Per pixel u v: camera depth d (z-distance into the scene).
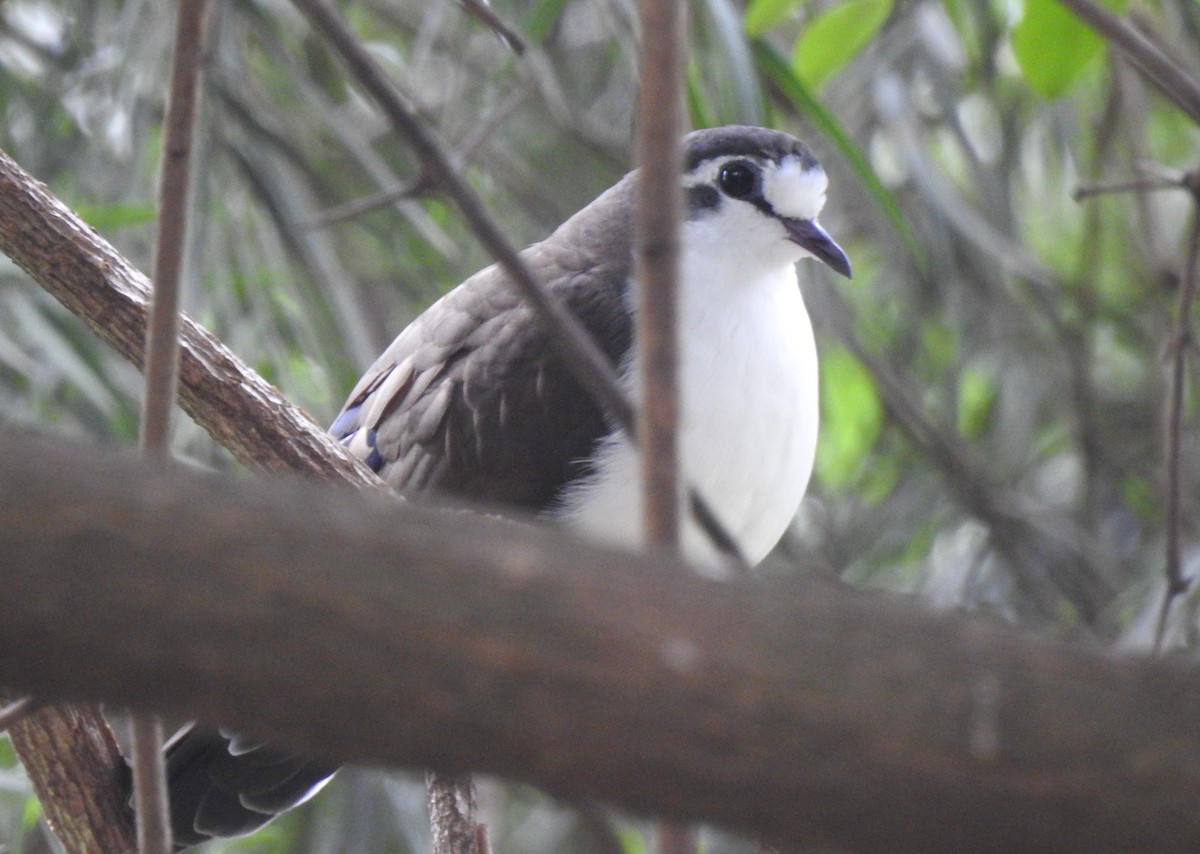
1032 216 14.74
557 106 8.91
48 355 10.02
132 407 10.63
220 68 10.59
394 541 2.72
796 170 8.16
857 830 2.66
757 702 2.66
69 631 2.64
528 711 2.67
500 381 8.12
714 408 7.75
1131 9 11.10
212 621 2.65
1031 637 2.71
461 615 2.68
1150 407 13.66
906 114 12.28
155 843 4.26
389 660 2.67
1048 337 13.57
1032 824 2.62
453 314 8.52
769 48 8.47
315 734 2.71
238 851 10.58
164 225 4.20
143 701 2.70
